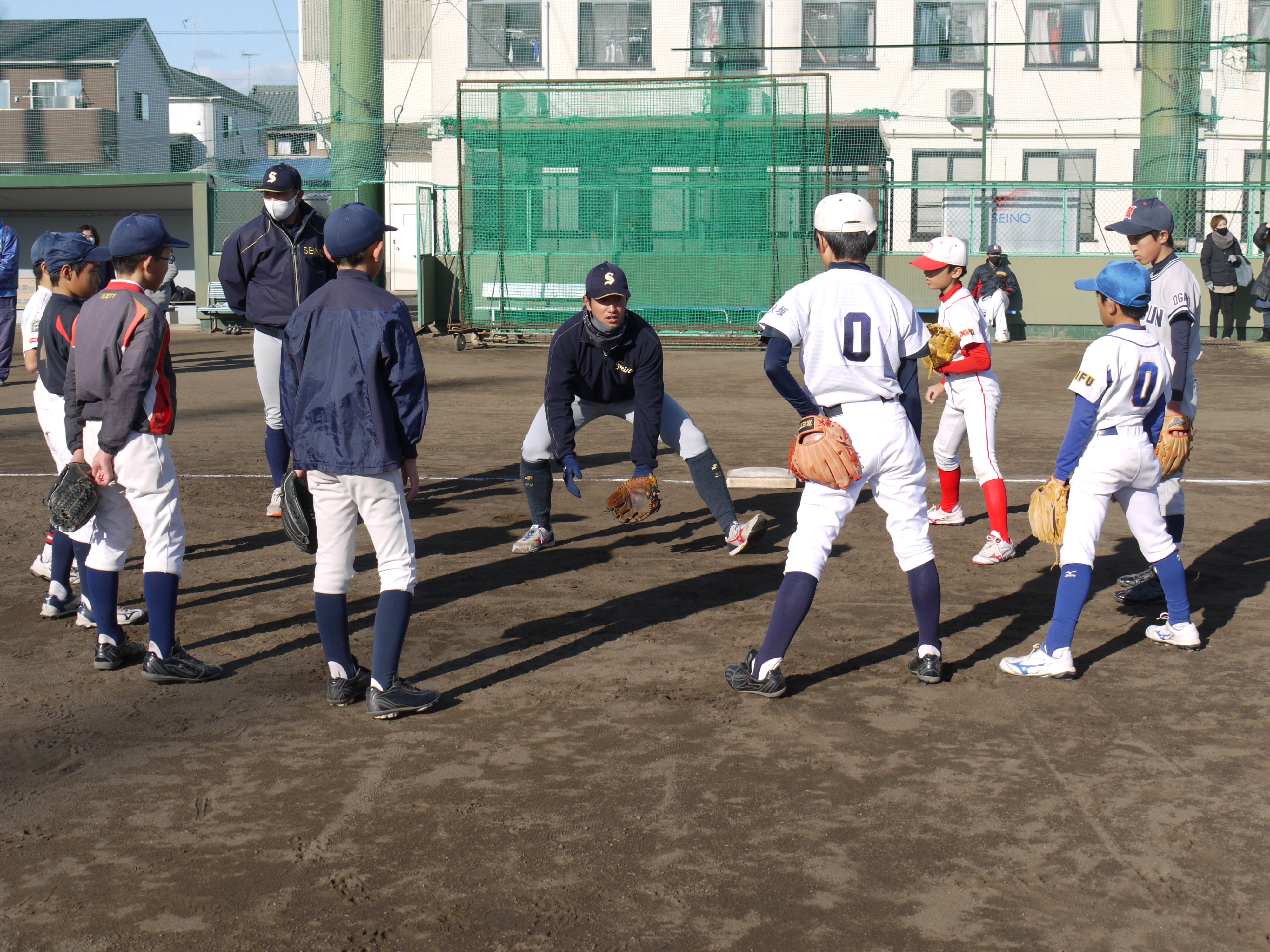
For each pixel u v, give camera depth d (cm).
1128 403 442
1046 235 2088
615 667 468
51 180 2369
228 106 4884
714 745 391
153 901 296
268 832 332
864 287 425
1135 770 369
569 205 1962
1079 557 446
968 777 365
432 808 346
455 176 2792
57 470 874
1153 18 2088
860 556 641
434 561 639
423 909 291
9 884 304
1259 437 1039
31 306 662
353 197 2019
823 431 416
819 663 472
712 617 534
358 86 1998
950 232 2112
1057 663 449
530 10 2655
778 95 2081
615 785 361
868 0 2530
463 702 432
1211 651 484
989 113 2519
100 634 467
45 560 586
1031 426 1102
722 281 1944
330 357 393
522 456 659
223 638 509
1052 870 308
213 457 945
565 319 1964
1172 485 544
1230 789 355
